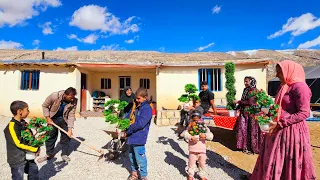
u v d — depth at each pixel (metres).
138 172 4.25
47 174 4.42
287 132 3.02
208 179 4.23
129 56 36.69
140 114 3.92
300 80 3.03
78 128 9.03
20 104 3.23
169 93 12.83
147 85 15.75
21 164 3.20
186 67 12.87
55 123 5.01
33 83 12.59
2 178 4.19
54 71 12.51
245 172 4.55
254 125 5.58
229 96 11.20
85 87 14.53
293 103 3.02
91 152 5.84
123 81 15.78
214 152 5.85
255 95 3.43
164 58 34.62
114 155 5.23
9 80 12.51
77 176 4.36
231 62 11.59
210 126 9.09
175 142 6.85
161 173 4.53
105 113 4.61
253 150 5.59
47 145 5.07
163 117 9.73
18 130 3.20
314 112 14.08
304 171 2.96
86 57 36.16
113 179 4.24
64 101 4.97
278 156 3.06
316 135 7.50
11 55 36.41
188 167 4.15
